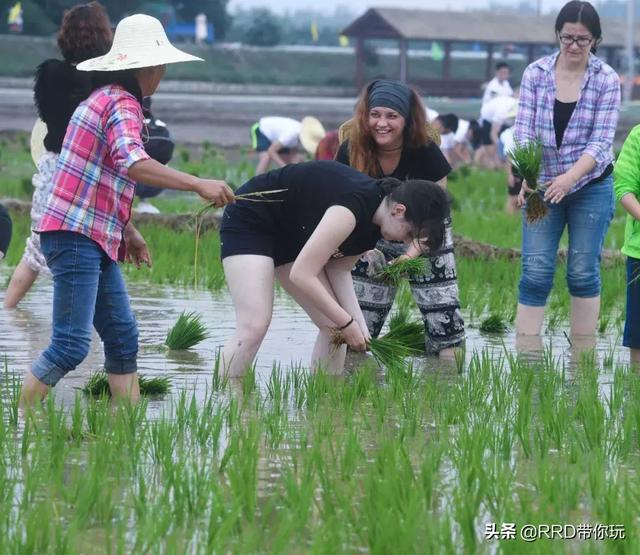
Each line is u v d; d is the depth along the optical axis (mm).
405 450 6312
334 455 6293
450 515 5500
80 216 7074
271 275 8273
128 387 7664
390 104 8750
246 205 8188
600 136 10117
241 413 7293
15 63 69812
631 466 6410
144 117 7676
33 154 10852
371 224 7547
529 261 10461
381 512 5203
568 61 10188
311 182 7797
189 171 27297
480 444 6457
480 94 68000
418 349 9594
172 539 4926
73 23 7887
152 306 11422
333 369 8688
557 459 6477
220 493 5527
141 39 7191
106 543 5062
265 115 44938
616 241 16516
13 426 6949
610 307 11883
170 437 6410
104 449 6168
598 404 7234
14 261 13703
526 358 9484
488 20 70375
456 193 24250
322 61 84125
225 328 10414
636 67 74625
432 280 9500
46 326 10227
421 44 143625
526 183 10086
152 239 15219
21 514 5453
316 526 5312
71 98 8156
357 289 9547
